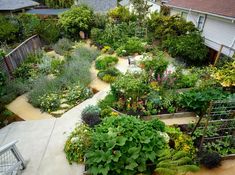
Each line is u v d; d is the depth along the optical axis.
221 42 10.94
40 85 7.64
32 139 5.34
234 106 4.98
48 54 11.54
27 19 14.55
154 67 7.47
